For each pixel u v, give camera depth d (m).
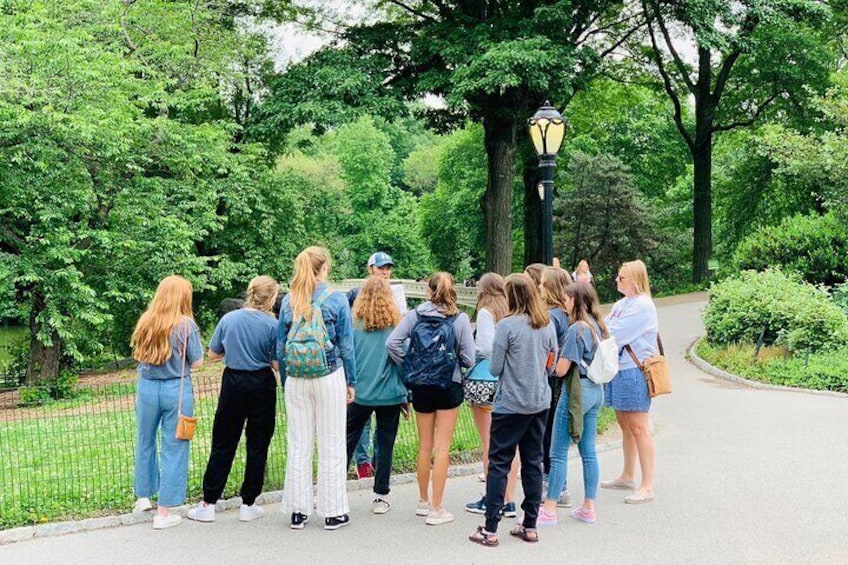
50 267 16.11
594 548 5.73
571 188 44.22
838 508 6.53
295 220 30.77
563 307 6.47
